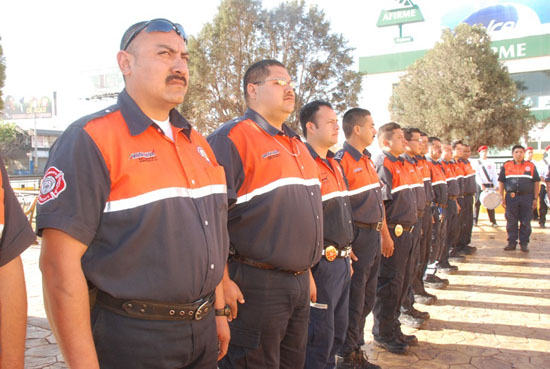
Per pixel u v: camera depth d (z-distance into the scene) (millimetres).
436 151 6234
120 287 1478
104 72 35500
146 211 1499
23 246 1251
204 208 1672
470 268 6871
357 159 3496
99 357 1519
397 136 4016
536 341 4098
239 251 2305
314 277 2846
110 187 1487
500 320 4633
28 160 44562
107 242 1481
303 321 2443
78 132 1474
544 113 28156
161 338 1527
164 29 1652
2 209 1205
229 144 2346
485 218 12906
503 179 8258
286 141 2502
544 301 5238
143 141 1580
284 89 2510
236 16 16672
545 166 10992
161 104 1665
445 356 3787
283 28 17266
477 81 19062
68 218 1377
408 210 3926
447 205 6914
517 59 28906
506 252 8047
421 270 5172
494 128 18984
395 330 4016
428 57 21016
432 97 20047
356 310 3389
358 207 3400
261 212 2268
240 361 2303
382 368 3557
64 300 1361
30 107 60562
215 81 16859
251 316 2285
